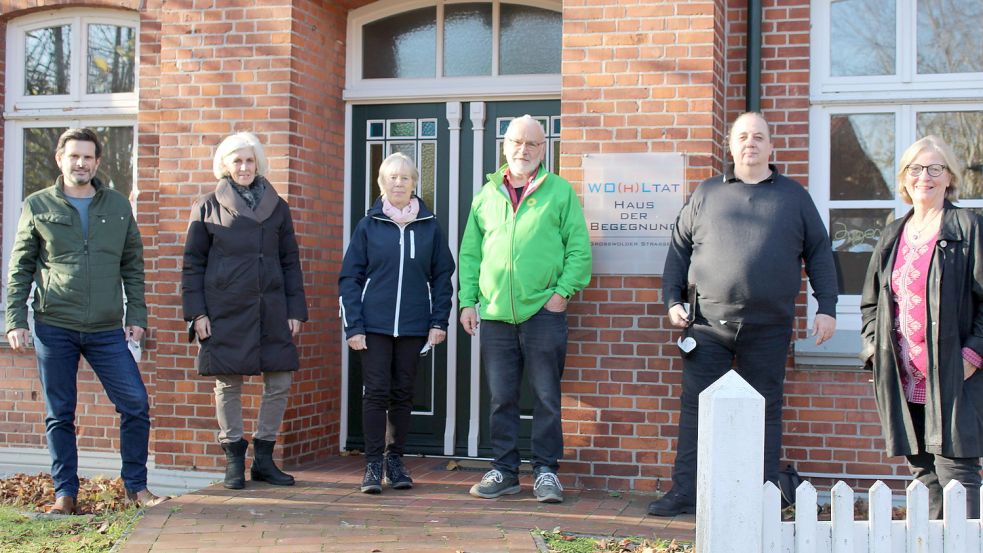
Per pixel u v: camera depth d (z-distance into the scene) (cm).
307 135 686
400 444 603
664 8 608
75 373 576
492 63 714
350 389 728
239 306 584
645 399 607
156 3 718
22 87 768
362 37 738
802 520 356
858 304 633
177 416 678
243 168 590
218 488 600
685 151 605
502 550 477
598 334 613
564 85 620
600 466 611
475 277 593
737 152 533
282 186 664
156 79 718
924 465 475
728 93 646
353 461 696
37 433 747
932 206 463
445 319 600
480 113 713
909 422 457
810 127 641
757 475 346
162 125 686
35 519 556
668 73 607
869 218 636
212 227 588
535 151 573
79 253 565
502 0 712
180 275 679
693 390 548
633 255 609
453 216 718
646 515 547
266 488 602
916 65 632
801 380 623
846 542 358
